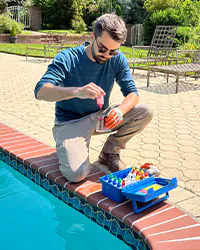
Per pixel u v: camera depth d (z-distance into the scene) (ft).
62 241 7.04
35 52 44.75
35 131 12.78
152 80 26.66
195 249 5.84
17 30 62.08
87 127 8.47
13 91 20.65
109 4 76.84
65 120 8.73
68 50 7.99
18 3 79.92
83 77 8.04
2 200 8.60
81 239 7.07
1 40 58.90
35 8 77.61
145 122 8.93
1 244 6.91
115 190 7.27
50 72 7.65
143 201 6.63
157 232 6.29
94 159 10.10
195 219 6.99
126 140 9.25
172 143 11.94
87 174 8.29
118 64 8.38
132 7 73.20
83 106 8.46
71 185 8.09
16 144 10.89
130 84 8.66
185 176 9.20
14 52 43.83
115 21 6.94
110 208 7.07
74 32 74.95
